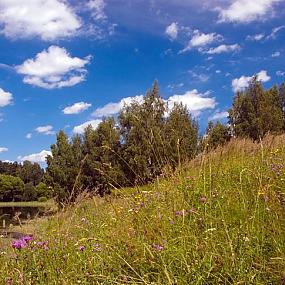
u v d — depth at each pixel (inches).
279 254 134.1
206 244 141.6
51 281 146.6
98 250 165.2
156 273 134.2
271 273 126.3
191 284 125.7
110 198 232.1
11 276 149.5
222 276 125.5
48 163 2204.7
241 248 135.9
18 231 202.2
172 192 209.9
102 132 1651.1
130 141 1318.9
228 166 267.0
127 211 204.8
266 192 177.5
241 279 123.7
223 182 233.5
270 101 1461.6
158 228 166.7
